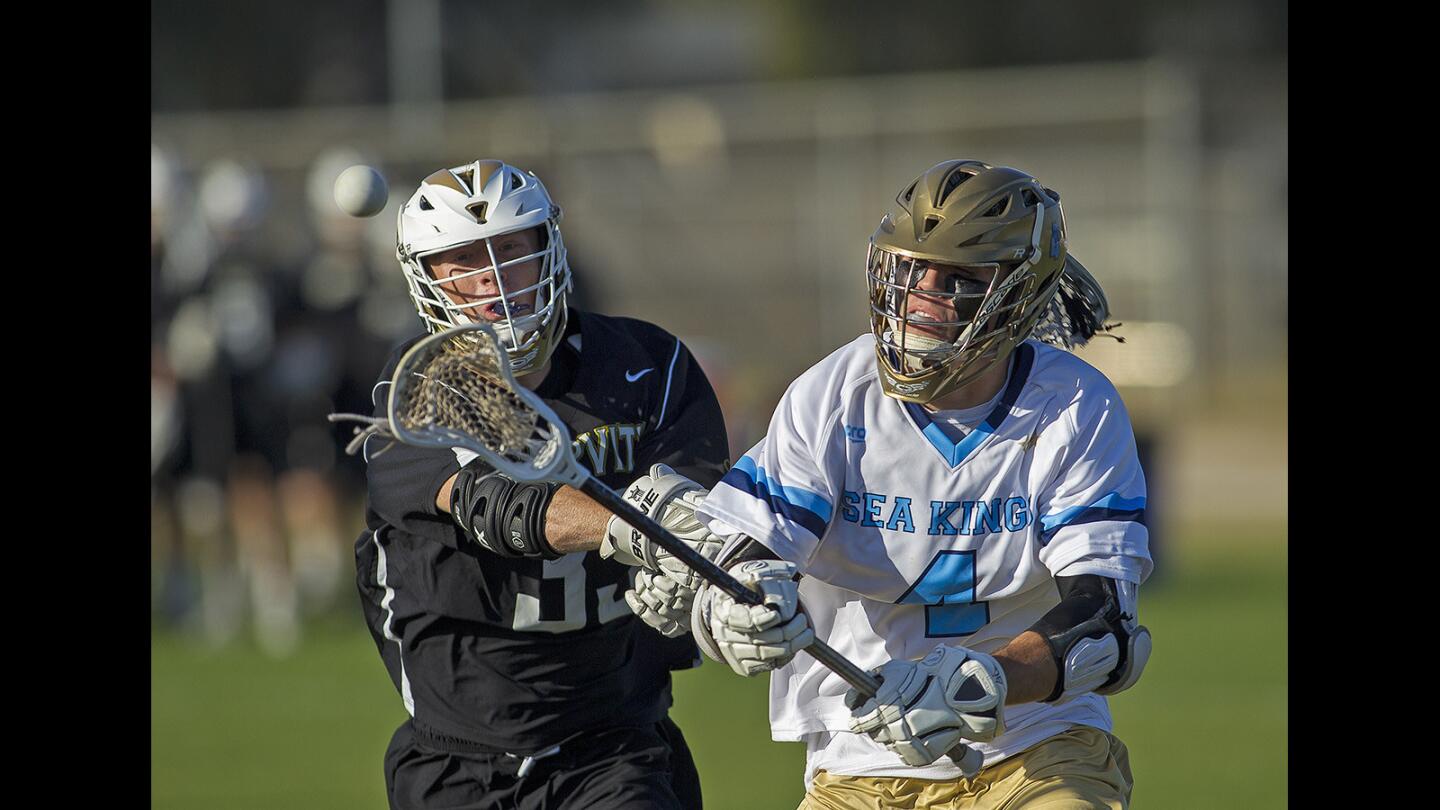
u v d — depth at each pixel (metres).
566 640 14.49
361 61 89.31
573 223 71.06
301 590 42.34
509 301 14.06
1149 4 96.19
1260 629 39.25
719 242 70.94
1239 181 76.31
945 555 13.30
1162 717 30.42
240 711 32.12
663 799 14.38
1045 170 70.81
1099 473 13.23
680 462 14.77
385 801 24.80
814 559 13.53
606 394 14.73
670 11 96.88
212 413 41.06
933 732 12.05
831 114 71.12
